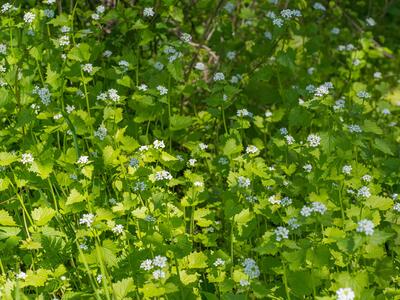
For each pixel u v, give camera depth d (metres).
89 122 2.23
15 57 2.29
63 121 2.19
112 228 1.96
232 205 1.97
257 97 2.74
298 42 3.17
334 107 2.33
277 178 2.19
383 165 2.29
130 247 1.98
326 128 2.44
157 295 1.80
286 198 2.03
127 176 2.06
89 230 1.90
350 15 3.64
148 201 2.01
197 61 2.90
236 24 3.05
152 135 2.61
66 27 2.42
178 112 2.69
